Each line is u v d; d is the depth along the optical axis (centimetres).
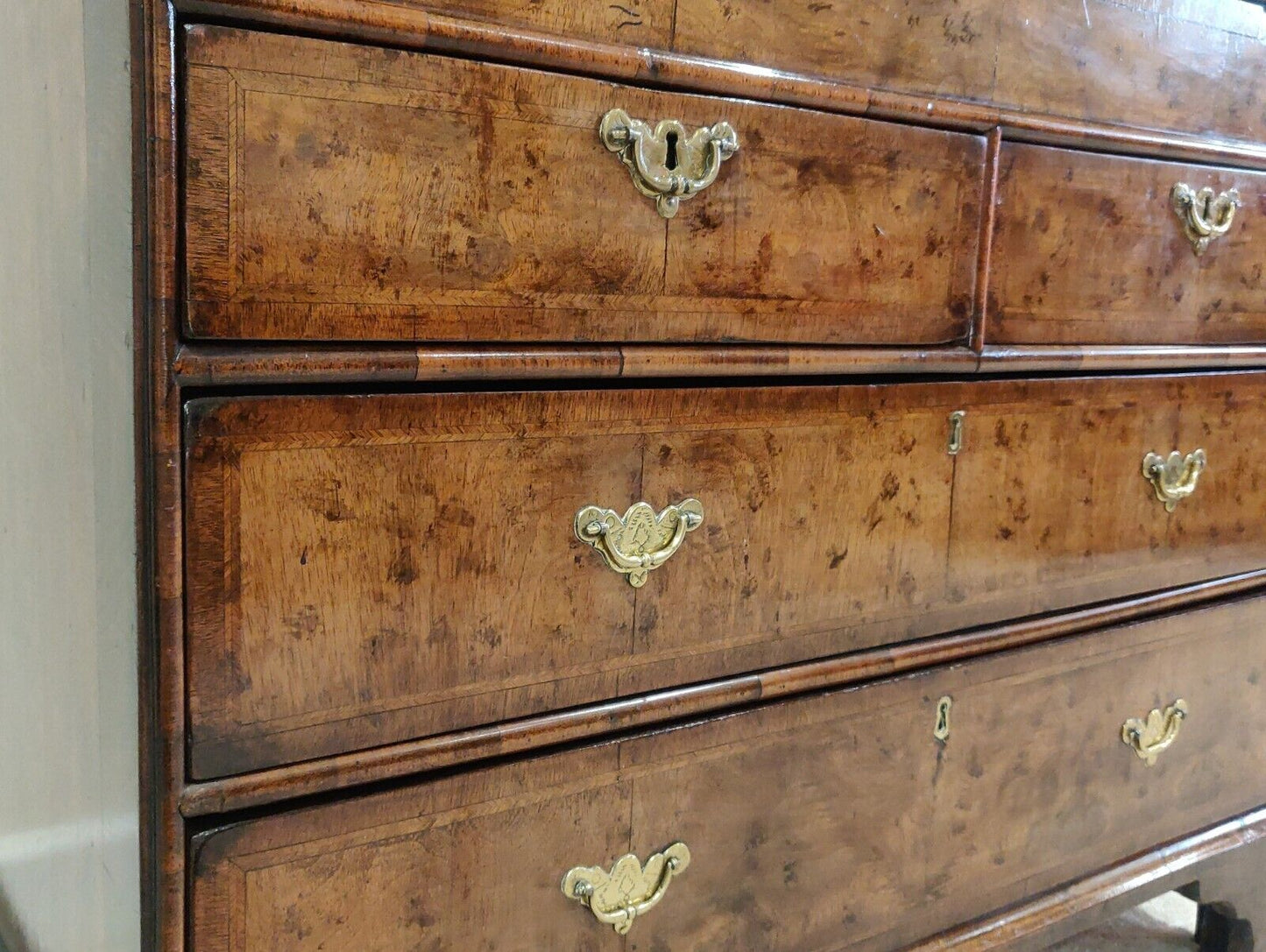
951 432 104
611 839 89
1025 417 109
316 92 67
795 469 94
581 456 82
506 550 80
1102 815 126
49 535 89
